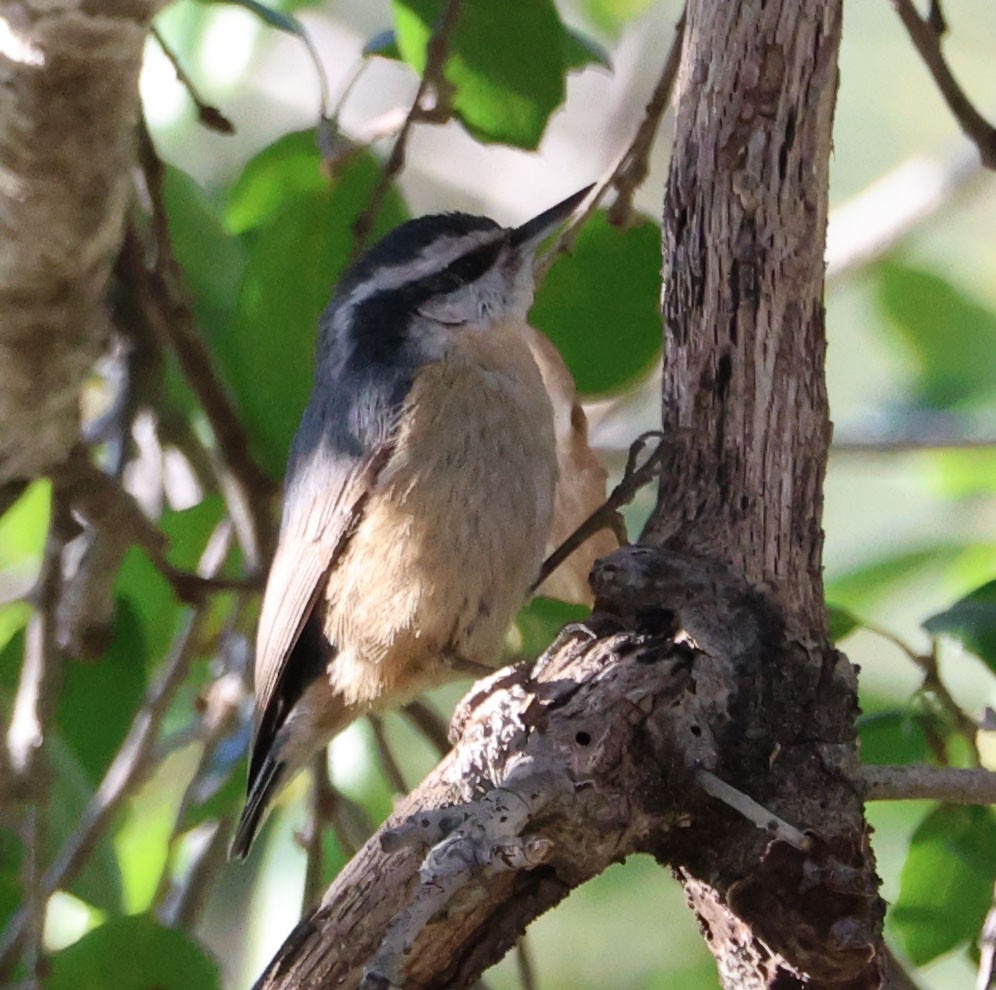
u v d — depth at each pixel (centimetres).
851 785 598
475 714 613
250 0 873
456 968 568
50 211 667
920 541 1092
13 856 938
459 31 826
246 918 1216
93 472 843
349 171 909
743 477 637
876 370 1465
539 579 835
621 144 1271
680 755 577
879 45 1563
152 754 916
